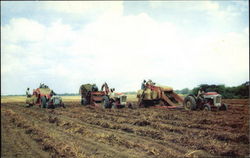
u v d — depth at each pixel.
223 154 6.98
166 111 16.44
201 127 10.48
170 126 10.66
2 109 23.03
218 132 9.12
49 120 14.41
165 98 18.41
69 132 10.83
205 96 16.88
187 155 6.89
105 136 9.53
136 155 7.18
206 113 14.65
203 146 7.64
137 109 18.64
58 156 7.38
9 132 11.23
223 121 11.23
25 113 19.33
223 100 23.94
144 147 7.89
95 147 8.18
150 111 16.62
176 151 7.41
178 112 15.61
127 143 8.41
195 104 16.77
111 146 8.28
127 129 10.88
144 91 19.59
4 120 15.22
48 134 10.30
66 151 7.75
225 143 7.88
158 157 6.90
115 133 10.34
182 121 12.12
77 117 15.73
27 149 8.30
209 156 6.87
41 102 23.56
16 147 8.51
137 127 11.25
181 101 18.50
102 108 20.78
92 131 10.88
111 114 16.28
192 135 9.18
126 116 14.80
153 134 9.66
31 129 11.50
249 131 9.02
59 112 18.53
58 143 8.70
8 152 7.86
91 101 23.52
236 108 17.11
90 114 16.58
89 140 9.23
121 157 7.03
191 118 12.80
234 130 9.36
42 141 9.28
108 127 11.88
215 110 16.48
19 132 11.23
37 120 15.10
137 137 9.47
